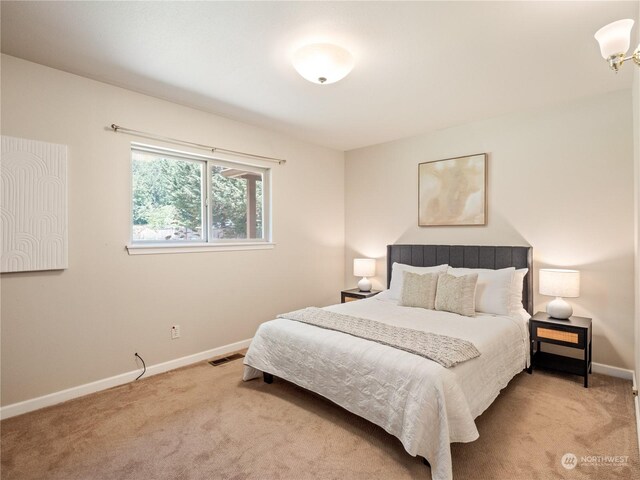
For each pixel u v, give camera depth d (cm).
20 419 218
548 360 291
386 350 198
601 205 286
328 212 454
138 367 281
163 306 296
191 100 296
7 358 221
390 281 412
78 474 168
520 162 327
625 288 275
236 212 361
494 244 344
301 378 231
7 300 221
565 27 191
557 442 189
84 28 193
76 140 248
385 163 432
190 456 181
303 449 187
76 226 248
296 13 180
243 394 251
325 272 450
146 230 296
